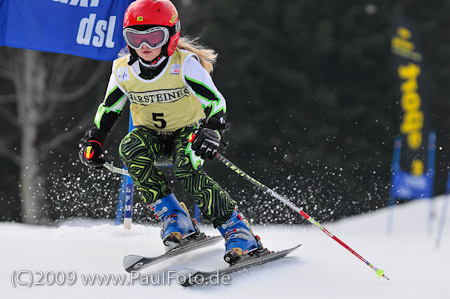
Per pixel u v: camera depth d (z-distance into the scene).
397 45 32.59
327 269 11.48
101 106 11.41
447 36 68.38
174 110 10.99
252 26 59.75
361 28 63.59
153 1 10.22
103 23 15.46
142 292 9.57
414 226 30.58
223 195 10.70
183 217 11.36
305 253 12.99
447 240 23.42
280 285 10.20
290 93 58.91
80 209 21.84
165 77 10.65
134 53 10.58
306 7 63.31
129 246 12.70
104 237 13.96
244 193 35.41
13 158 50.22
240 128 54.66
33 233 14.41
